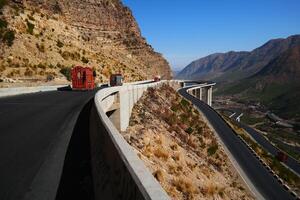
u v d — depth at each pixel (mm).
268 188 35875
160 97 55344
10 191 7023
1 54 64625
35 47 72750
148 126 31797
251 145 68562
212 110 78875
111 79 65375
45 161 9312
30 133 13305
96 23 135250
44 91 44625
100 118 8953
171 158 25047
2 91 32281
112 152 5980
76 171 8469
